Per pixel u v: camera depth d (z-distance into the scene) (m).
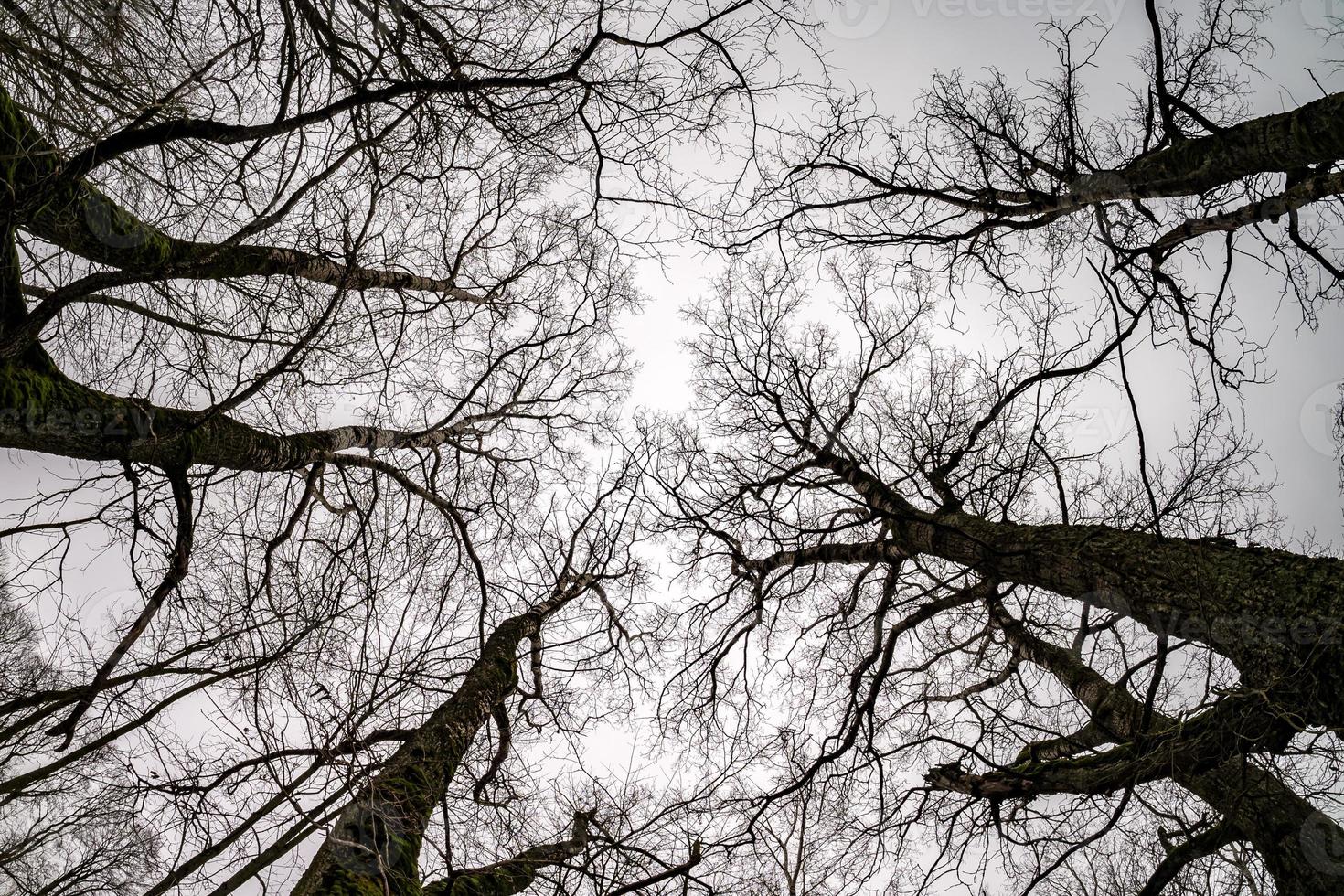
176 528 6.14
